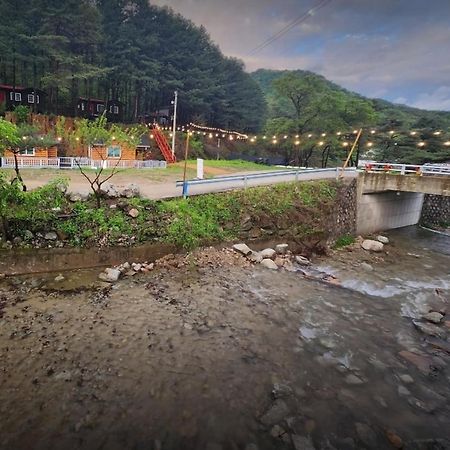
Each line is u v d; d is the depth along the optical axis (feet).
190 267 43.11
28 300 32.17
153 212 47.91
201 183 57.16
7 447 17.57
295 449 18.92
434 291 43.68
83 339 26.91
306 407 21.95
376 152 142.92
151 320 30.50
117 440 18.54
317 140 136.26
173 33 238.68
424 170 70.49
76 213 43.32
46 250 38.86
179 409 20.94
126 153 103.45
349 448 19.20
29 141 90.89
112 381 22.77
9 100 139.23
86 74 151.53
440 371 26.71
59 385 21.99
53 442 18.08
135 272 40.32
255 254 48.96
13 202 39.32
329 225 64.39
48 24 163.32
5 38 148.36
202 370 24.59
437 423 21.44
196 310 32.99
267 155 180.65
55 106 153.69
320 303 37.19
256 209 57.36
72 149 104.37
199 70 204.23
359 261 54.29
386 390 24.12
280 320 32.65
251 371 24.97
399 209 82.28
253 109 221.46
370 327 32.89
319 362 26.68
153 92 193.26
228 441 19.07
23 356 24.35
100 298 33.65
